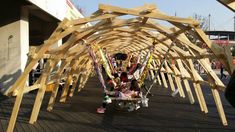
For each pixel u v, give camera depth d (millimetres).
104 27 7121
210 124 7820
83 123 7719
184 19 6355
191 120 8242
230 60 5672
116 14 6512
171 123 7859
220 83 7719
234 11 3254
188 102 11289
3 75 12469
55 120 7992
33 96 11773
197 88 9414
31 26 18141
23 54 12758
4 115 8398
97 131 6961
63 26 6527
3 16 12516
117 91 9297
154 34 9141
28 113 8656
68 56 8898
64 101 10891
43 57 6797
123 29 8898
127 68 14961
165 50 10633
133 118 8406
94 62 8977
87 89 15117
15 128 7113
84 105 10312
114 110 9484
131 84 9398
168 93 13836
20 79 6434
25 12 13023
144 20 7059
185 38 8109
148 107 10094
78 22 6562
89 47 8734
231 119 8500
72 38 7141
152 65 17703
